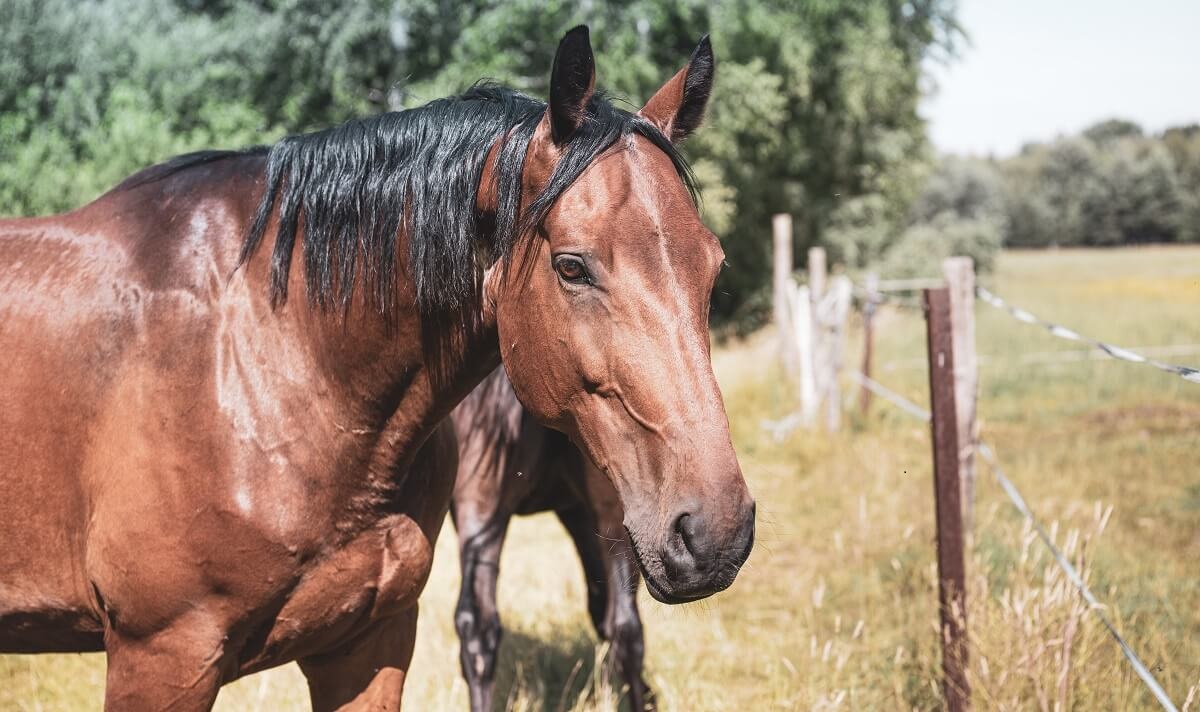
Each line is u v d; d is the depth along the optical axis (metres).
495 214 1.72
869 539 5.20
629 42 13.72
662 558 1.48
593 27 13.84
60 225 1.95
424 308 1.78
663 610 4.40
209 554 1.73
